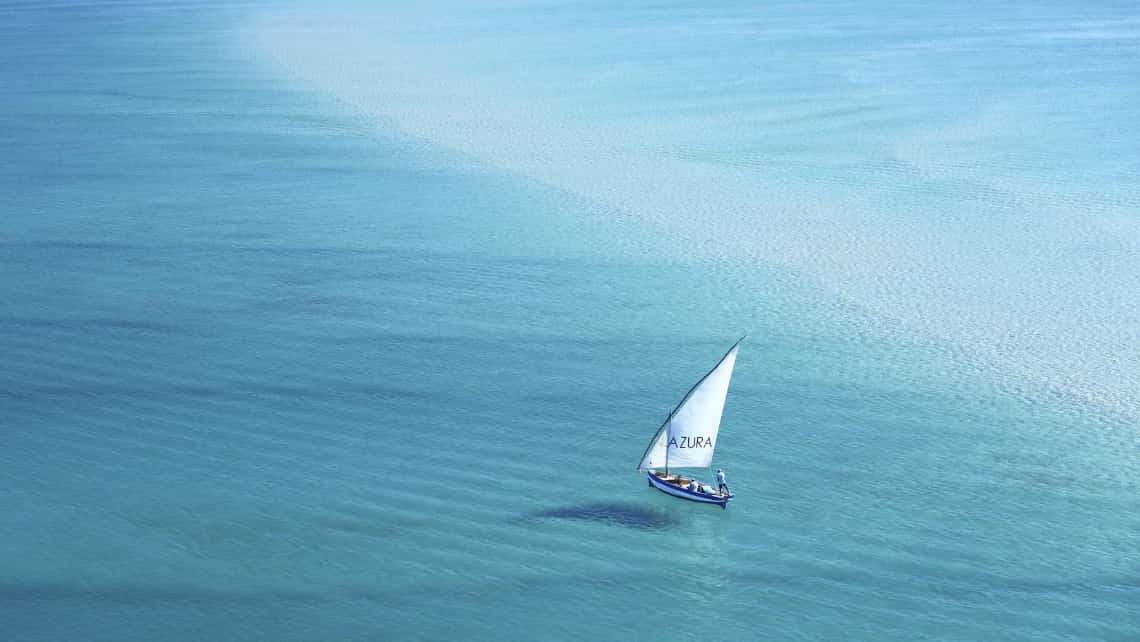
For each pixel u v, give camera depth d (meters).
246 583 49.09
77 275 82.94
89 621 46.84
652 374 68.38
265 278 82.56
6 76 155.50
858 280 82.62
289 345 71.75
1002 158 111.38
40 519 53.38
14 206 98.56
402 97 141.12
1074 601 48.59
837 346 72.38
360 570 49.94
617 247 89.00
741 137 120.38
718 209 97.69
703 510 54.47
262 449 59.59
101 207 98.31
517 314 76.69
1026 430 62.38
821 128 123.50
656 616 47.59
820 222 94.31
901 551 51.69
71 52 176.00
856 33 189.00
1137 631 46.81
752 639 46.44
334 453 59.28
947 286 81.44
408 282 82.00
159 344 71.88
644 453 58.16
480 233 92.00
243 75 155.25
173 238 90.62
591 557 50.88
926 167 108.88
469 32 197.00
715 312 77.25
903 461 59.09
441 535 52.31
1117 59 159.50
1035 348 72.19
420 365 69.25
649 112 131.88
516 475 57.31
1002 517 54.31
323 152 115.56
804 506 55.00
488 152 115.50
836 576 50.00
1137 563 51.00
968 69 154.38
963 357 71.00
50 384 66.50
